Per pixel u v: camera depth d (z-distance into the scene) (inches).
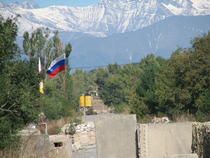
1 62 1066.1
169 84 2726.4
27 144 1149.1
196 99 2615.7
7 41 1059.3
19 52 1128.2
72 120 2541.8
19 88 1103.6
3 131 1046.4
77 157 1815.9
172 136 1002.1
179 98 2662.4
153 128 983.0
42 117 2448.3
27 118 1111.0
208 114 2308.1
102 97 7470.5
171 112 2691.9
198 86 2605.8
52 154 1211.9
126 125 1006.4
